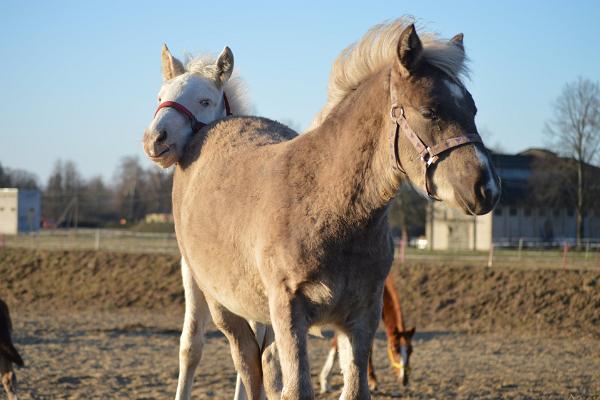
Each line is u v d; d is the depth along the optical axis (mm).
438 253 32031
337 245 3576
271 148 4160
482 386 9766
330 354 9695
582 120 41719
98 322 18953
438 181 3355
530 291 20422
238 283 4070
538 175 44875
